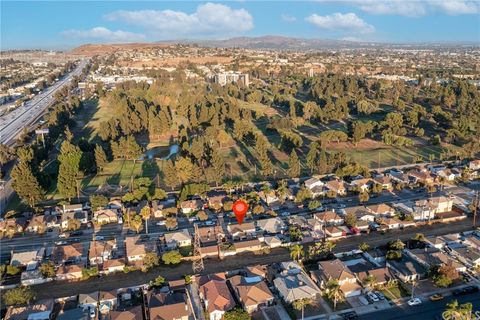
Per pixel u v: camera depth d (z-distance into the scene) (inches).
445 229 6186.0
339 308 4451.3
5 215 6653.5
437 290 4722.0
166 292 4655.5
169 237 5851.4
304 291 4584.2
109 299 4537.4
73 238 6092.5
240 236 5984.3
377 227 6186.0
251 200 7096.5
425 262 5137.8
